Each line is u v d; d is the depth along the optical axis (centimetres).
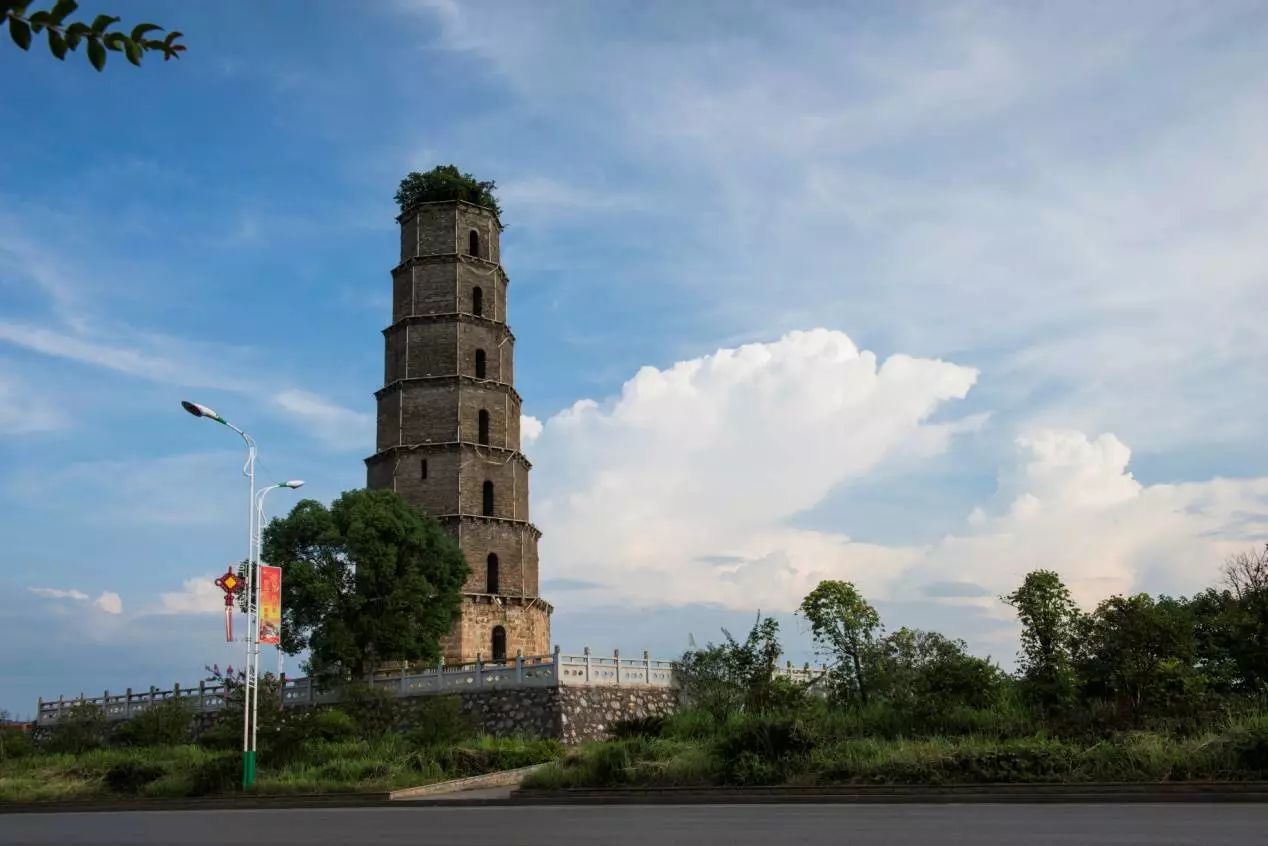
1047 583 3791
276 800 3266
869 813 2172
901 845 1622
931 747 2858
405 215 6944
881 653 4234
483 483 6378
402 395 6481
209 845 1983
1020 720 3378
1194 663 3572
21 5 582
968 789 2470
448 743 4147
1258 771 2428
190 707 5397
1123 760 2569
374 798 3181
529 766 3903
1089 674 3494
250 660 3622
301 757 3934
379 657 5325
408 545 5528
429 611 5488
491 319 6738
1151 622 3375
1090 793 2361
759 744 2995
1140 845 1551
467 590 6109
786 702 4100
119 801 3497
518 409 6838
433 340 6562
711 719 4091
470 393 6475
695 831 1914
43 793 3744
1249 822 1806
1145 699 3259
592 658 4803
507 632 6175
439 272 6706
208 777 3581
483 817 2417
